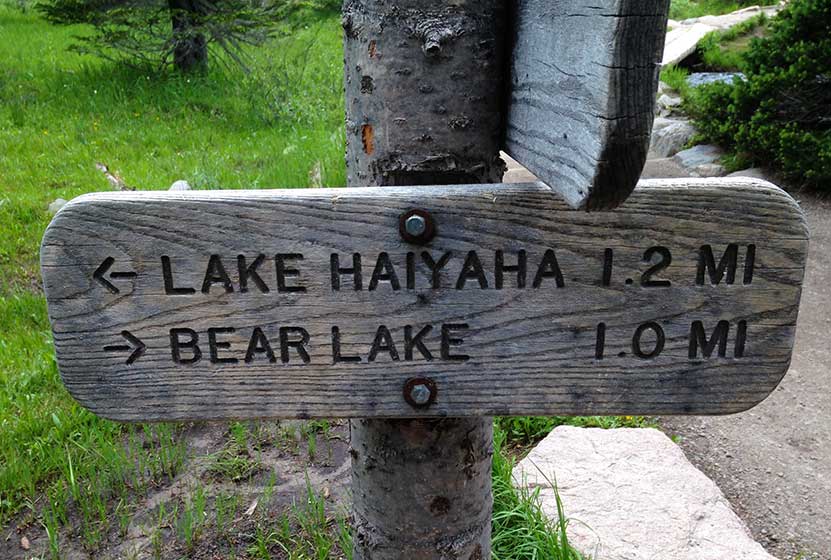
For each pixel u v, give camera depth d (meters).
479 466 1.59
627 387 1.28
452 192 1.20
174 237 1.21
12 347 3.86
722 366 1.26
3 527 2.78
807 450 3.44
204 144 8.32
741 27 13.23
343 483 3.00
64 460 3.04
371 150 1.39
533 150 1.18
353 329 1.25
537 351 1.26
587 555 2.46
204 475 3.07
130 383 1.27
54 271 1.21
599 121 0.93
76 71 11.29
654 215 1.20
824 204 6.49
